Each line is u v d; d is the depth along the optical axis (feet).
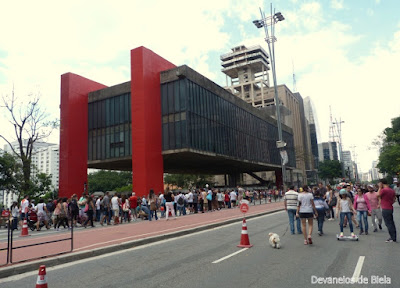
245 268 21.98
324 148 561.84
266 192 142.82
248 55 383.24
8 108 107.96
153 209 62.39
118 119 119.14
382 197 31.27
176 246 32.32
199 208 86.17
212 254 27.35
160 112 110.01
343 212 33.30
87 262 26.11
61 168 117.19
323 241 32.19
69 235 41.57
